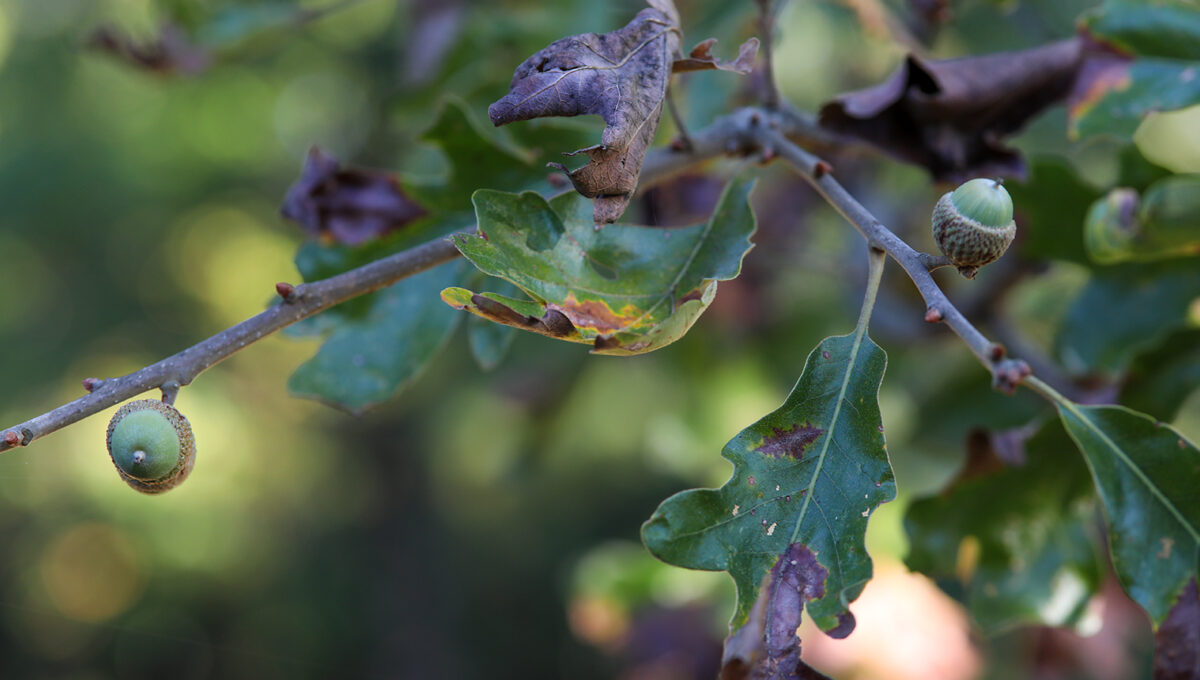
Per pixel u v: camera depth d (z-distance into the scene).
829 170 0.49
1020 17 0.79
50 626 3.37
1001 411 0.65
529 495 3.34
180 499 3.00
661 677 0.81
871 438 0.47
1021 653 0.75
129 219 2.66
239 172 2.57
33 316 2.87
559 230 0.48
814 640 0.74
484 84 0.68
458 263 0.55
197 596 3.32
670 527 0.46
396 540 3.60
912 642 0.73
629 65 0.46
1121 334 0.60
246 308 3.15
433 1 0.82
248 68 2.22
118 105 2.45
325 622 3.49
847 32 0.95
